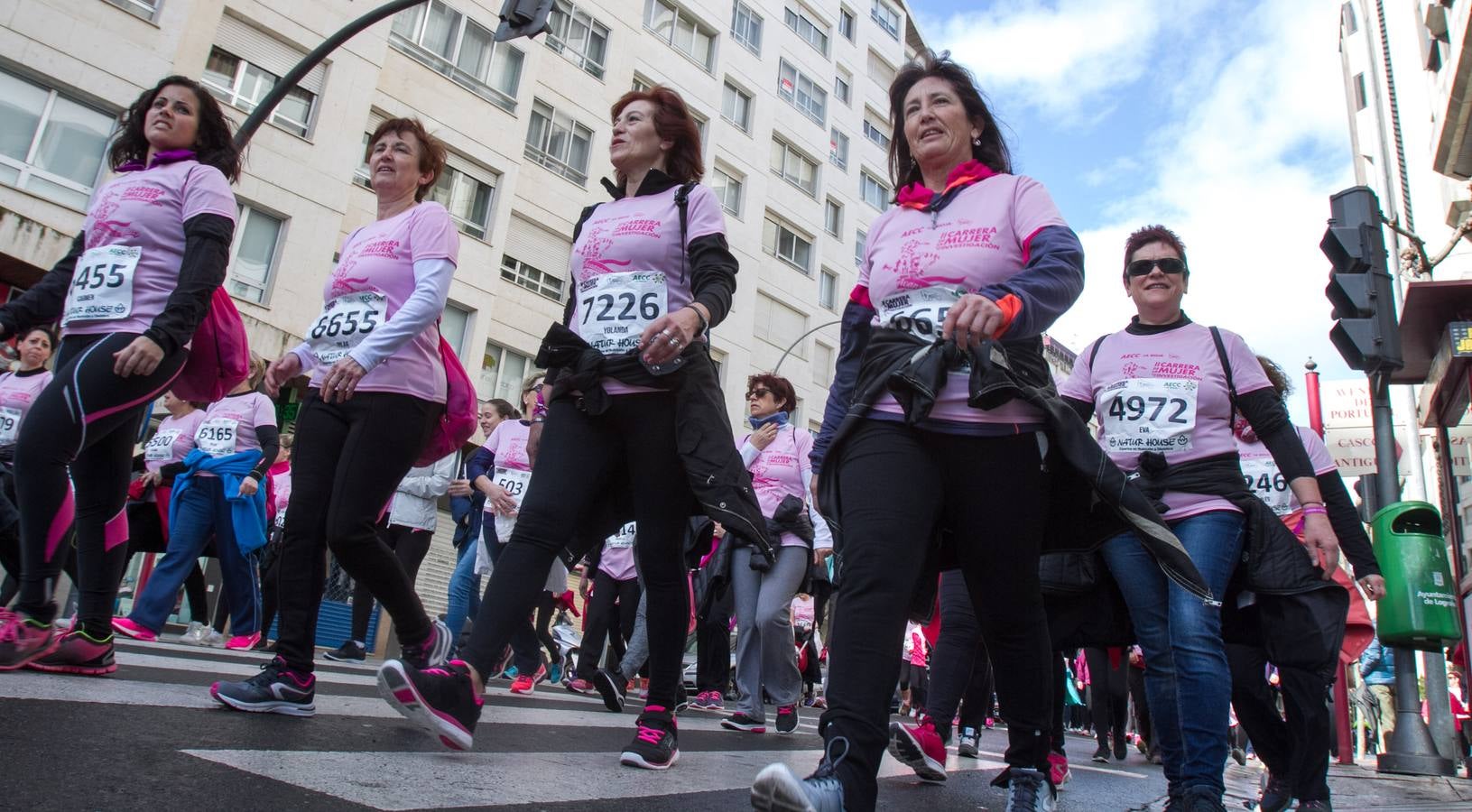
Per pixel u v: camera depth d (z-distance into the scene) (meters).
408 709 2.45
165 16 14.54
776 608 5.52
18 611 3.06
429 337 3.24
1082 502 2.30
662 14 24.89
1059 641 3.56
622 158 3.24
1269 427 3.37
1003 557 2.16
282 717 2.87
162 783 1.75
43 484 2.99
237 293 15.13
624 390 2.92
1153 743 7.81
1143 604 3.28
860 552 2.02
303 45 16.22
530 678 6.36
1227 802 4.26
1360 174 12.15
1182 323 3.62
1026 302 1.97
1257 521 3.31
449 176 18.78
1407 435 15.51
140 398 3.04
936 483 2.11
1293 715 3.44
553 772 2.55
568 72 21.75
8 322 3.28
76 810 1.50
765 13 28.11
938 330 2.23
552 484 2.85
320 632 10.62
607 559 7.47
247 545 6.50
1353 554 3.72
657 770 2.91
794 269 28.05
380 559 3.09
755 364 26.41
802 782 1.70
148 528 6.64
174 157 3.30
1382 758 6.21
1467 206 17.94
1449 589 5.19
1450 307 7.74
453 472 7.89
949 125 2.54
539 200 20.75
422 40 18.47
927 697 3.97
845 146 30.97
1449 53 16.12
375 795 1.90
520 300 20.23
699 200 3.08
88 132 13.85
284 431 15.30
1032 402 2.08
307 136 16.19
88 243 3.28
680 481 2.97
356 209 17.00
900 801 3.13
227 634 8.01
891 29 34.28
